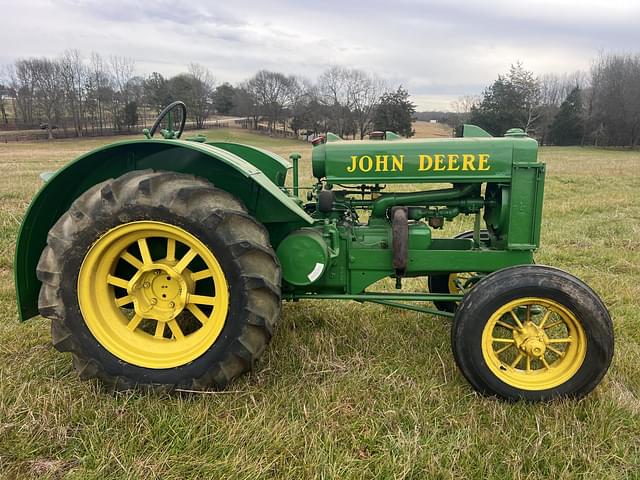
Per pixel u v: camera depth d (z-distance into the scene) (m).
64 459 2.18
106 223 2.49
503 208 2.88
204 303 2.66
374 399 2.60
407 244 2.84
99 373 2.62
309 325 3.54
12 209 7.43
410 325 3.56
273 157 3.52
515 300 2.56
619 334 3.44
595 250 5.74
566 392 2.59
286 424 2.38
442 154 2.85
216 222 2.45
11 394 2.58
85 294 2.59
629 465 2.15
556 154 36.94
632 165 21.45
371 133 3.16
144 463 2.12
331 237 2.94
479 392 2.65
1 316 3.60
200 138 3.46
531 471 2.11
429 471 2.10
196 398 2.60
